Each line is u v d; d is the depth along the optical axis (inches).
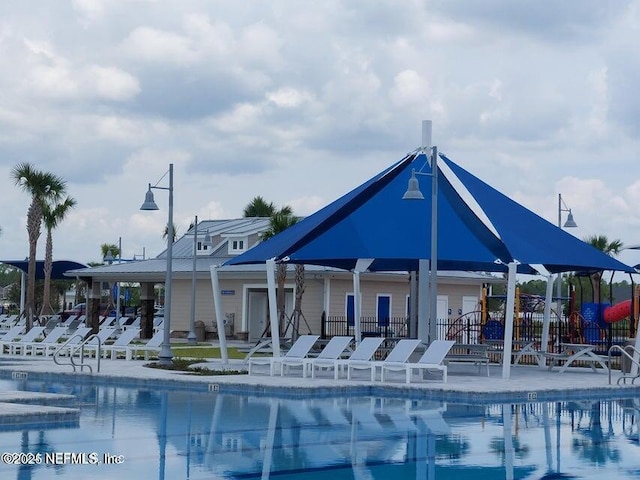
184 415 641.6
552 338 1285.7
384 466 454.9
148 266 1968.5
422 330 1040.8
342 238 1040.2
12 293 4003.4
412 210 1072.2
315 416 649.6
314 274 1732.3
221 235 1980.8
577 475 435.5
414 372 999.0
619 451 509.0
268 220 2027.6
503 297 1450.5
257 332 1877.5
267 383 824.3
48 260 2266.2
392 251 1010.1
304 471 437.1
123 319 1857.8
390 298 1868.8
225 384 834.8
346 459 473.1
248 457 472.4
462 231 1049.5
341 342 928.9
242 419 625.0
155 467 437.4
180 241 2108.8
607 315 1211.2
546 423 633.0
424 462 467.8
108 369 987.3
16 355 1273.4
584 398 834.8
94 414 637.3
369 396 818.2
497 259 1013.2
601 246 2421.3
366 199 1143.6
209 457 468.8
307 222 1132.5
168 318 1051.9
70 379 925.8
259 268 1796.3
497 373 1053.2
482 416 670.5
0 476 406.9
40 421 575.2
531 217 1100.5
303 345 951.6
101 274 1942.7
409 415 667.4
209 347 1593.3
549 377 984.9
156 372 947.3
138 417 625.0
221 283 1898.4
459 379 933.2
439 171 1124.5
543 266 1189.7
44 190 1961.1
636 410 731.4
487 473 439.2
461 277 1895.9
